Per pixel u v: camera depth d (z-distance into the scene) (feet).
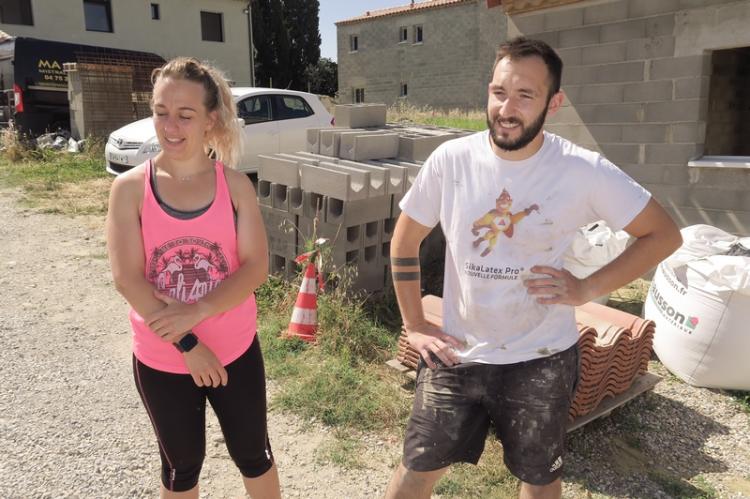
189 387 6.84
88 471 10.18
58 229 25.79
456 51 98.99
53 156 41.50
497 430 7.06
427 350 7.09
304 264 15.74
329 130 20.44
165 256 6.53
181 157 6.47
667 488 10.34
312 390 12.77
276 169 17.89
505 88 6.12
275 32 119.55
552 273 6.44
